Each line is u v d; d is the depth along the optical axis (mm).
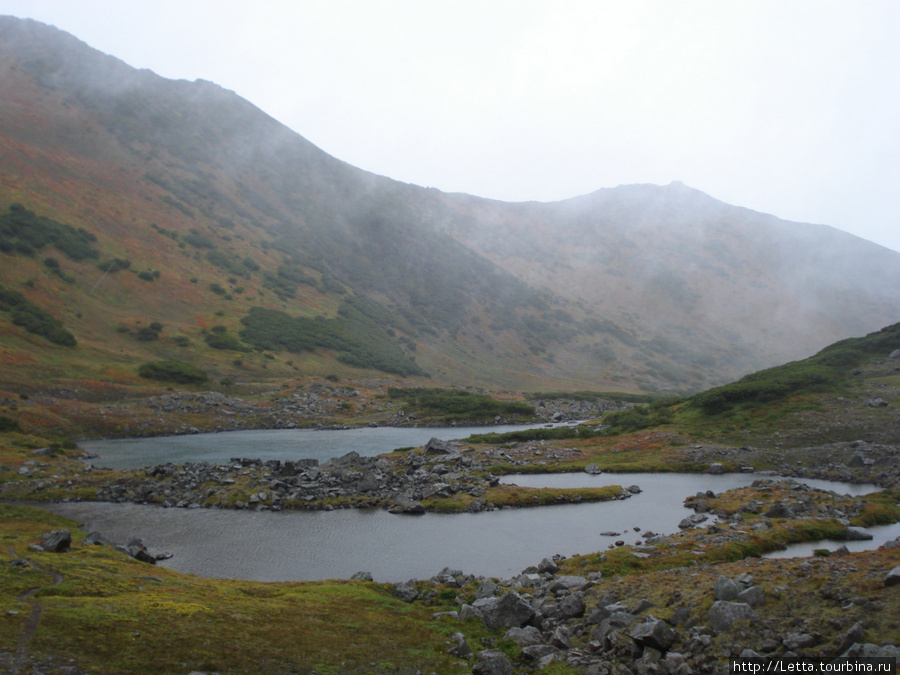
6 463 78688
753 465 83688
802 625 23047
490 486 72062
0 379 128750
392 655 25703
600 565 39406
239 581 38031
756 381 114438
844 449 83062
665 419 113250
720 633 23797
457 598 35188
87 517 60688
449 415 165875
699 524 53406
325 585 37344
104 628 25031
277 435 135750
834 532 46188
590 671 23281
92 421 126562
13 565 33531
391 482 73812
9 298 167375
